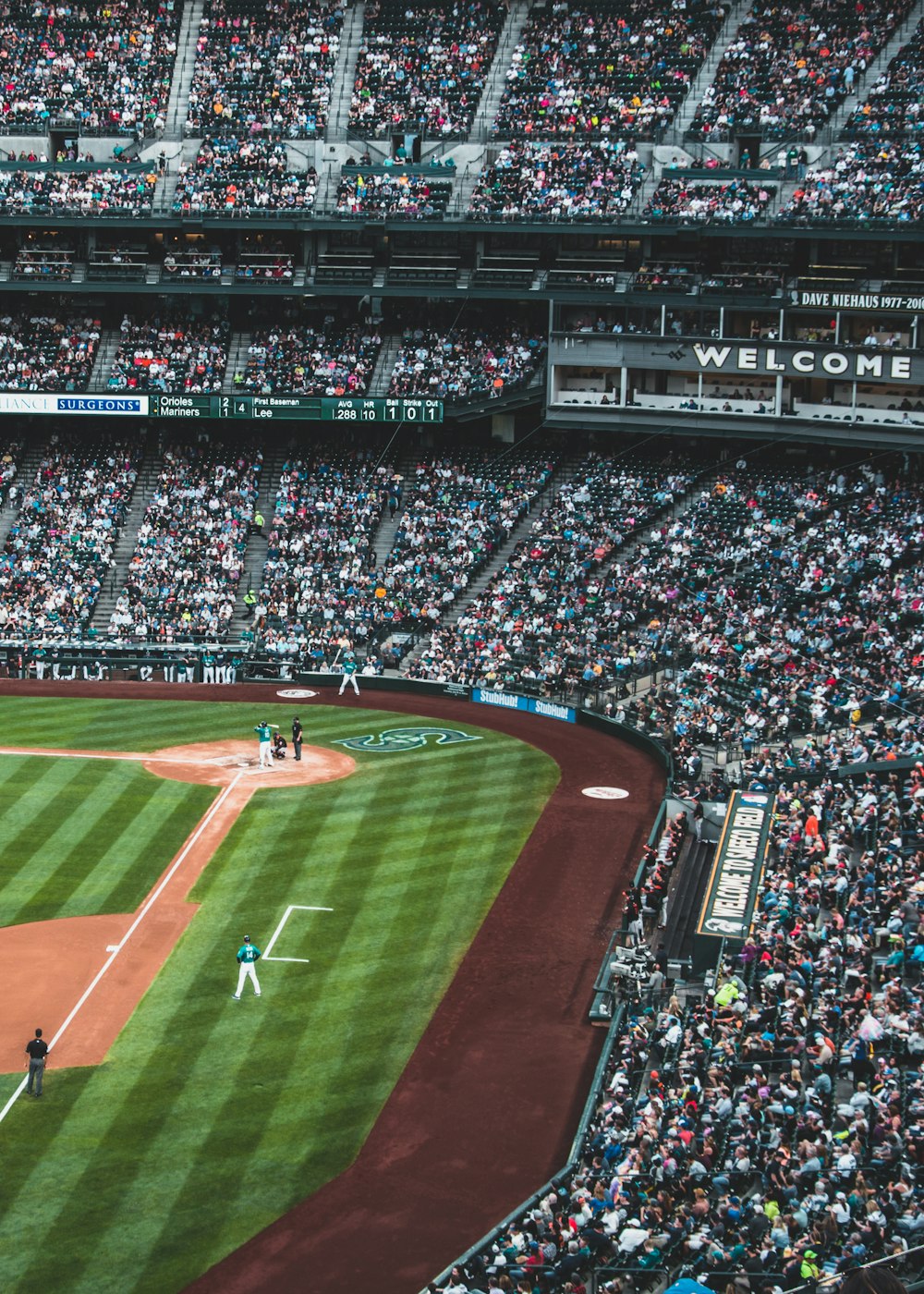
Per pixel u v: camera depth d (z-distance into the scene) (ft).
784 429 237.25
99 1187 97.76
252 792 178.50
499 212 255.70
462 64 278.46
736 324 246.27
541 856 158.71
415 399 255.91
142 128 280.92
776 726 182.29
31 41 288.10
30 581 251.60
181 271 268.41
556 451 261.03
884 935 120.57
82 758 191.52
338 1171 100.22
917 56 251.60
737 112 255.29
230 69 284.41
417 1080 112.27
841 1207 84.64
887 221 231.91
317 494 260.62
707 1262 82.23
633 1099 103.14
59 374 269.03
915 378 228.02
